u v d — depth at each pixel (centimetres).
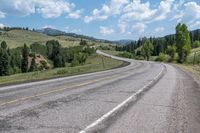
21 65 13038
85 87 1811
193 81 2542
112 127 789
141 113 999
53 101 1206
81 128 766
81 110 1018
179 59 10000
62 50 17712
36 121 833
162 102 1259
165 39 19375
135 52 18988
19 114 926
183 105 1205
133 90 1688
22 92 1515
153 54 17988
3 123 802
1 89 1678
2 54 10825
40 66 14275
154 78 2691
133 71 3978
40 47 18200
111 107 1093
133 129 776
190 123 878
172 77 2905
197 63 9356
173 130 785
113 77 2780
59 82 2191
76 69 4697
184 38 9806
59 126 781
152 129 784
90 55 13312
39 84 2019
